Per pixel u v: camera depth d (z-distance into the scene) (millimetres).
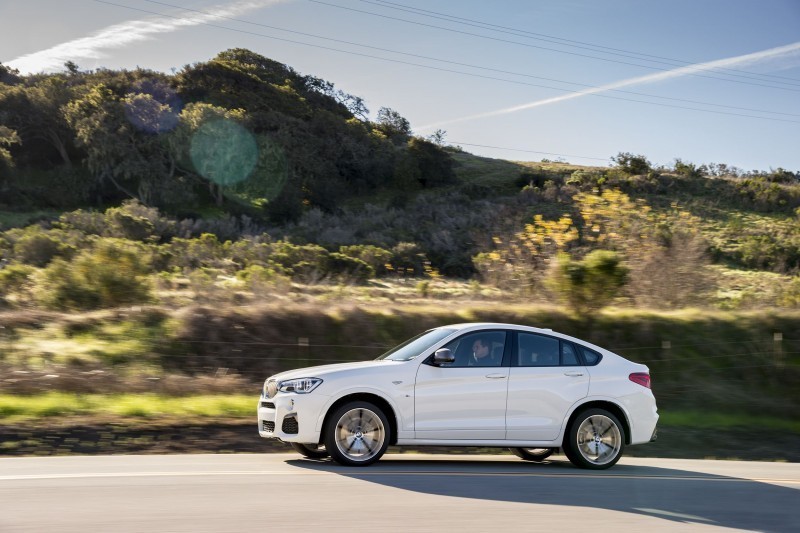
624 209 23797
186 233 69250
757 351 20344
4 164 92438
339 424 9656
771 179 93500
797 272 51031
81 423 12289
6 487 7758
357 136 117500
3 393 14188
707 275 23969
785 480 10172
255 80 126875
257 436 12641
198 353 18828
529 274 23375
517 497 8031
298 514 6895
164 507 7012
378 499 7645
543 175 110875
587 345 10734
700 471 10859
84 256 24734
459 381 10047
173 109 111500
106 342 18922
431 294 28438
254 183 96188
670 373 19594
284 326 19812
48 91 109875
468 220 82688
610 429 10492
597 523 6992
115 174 92688
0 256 41281
